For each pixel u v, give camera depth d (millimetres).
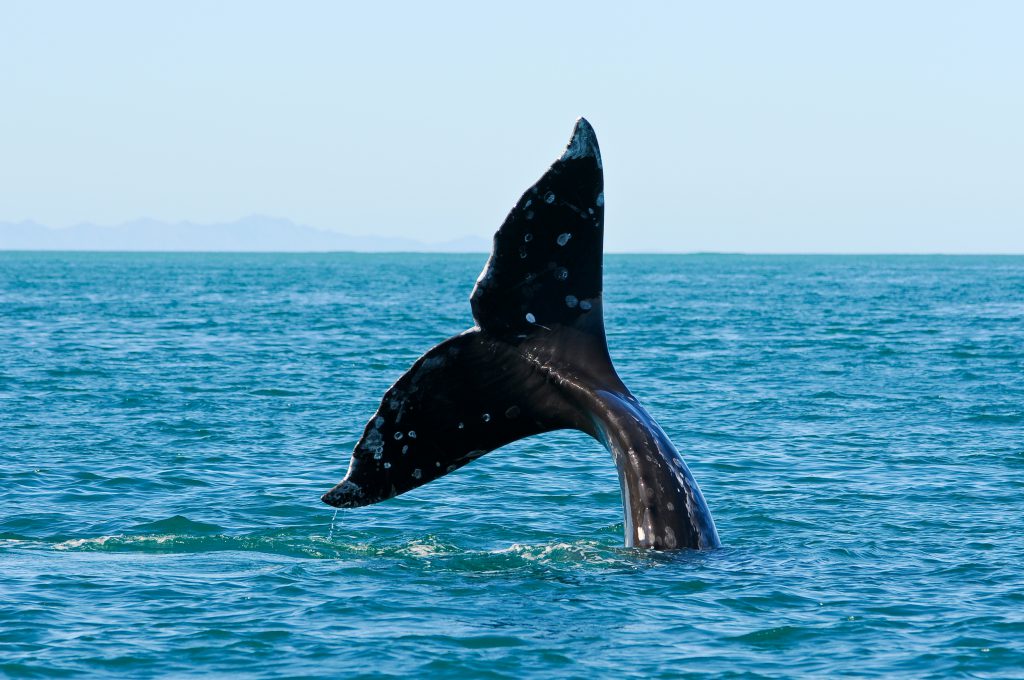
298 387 104875
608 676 32312
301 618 36781
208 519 52781
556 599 38281
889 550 46188
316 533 49875
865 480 61688
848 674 32500
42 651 33969
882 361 129750
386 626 36000
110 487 59531
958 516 52844
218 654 33844
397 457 36750
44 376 109875
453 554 45031
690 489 39781
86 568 42781
